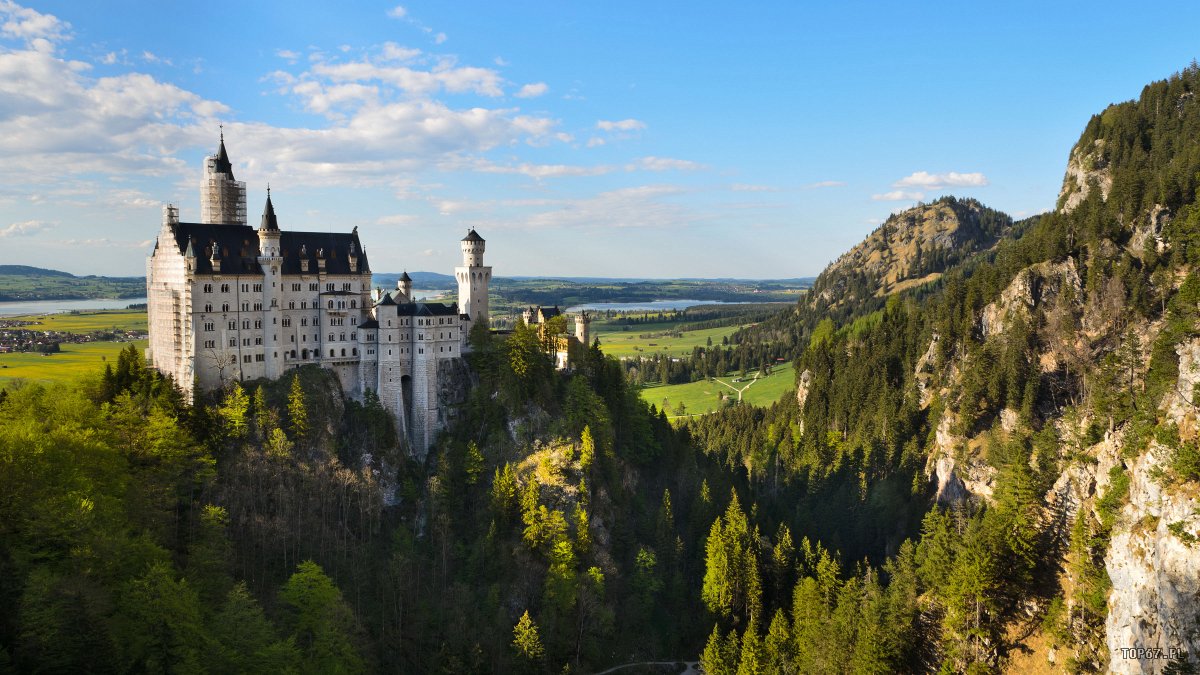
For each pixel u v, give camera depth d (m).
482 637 133.62
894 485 188.62
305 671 103.62
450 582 148.00
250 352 166.12
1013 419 175.38
